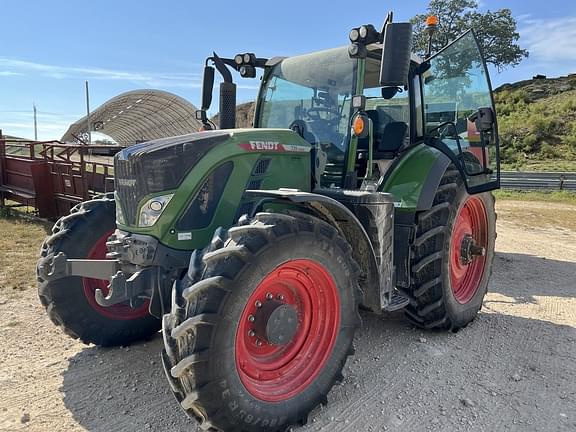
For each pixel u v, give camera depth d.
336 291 2.84
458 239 4.22
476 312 4.33
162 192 2.85
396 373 3.35
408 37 3.07
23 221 8.52
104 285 3.63
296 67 4.26
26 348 3.66
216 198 2.98
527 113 29.80
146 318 3.80
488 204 4.55
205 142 2.96
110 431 2.66
